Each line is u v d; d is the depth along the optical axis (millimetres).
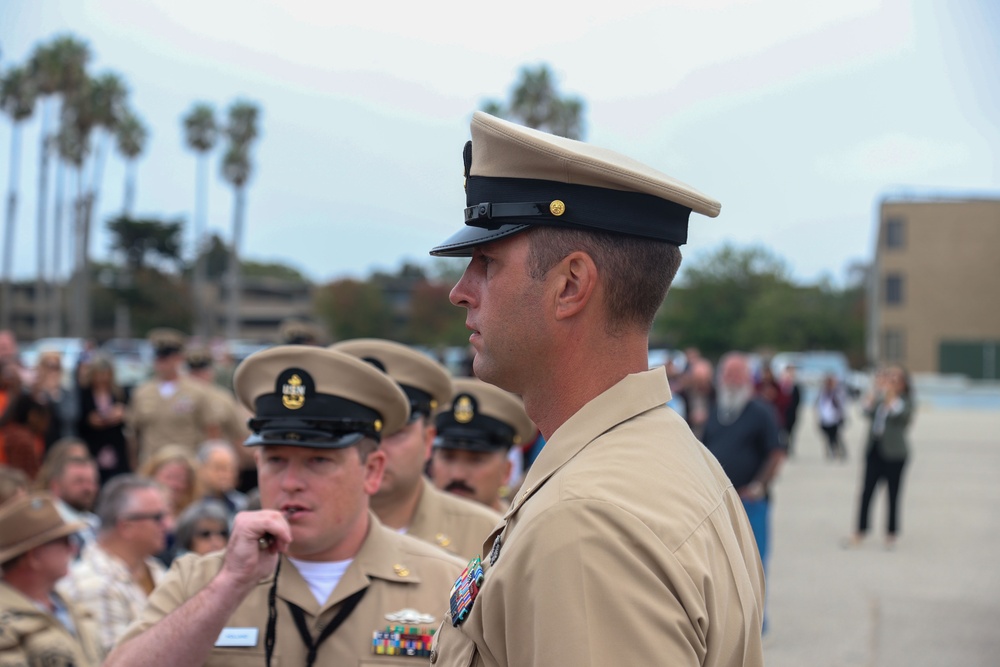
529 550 1323
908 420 10086
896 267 55125
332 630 2373
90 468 5973
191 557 2529
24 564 3691
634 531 1292
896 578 8648
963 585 8359
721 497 1545
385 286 83562
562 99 39594
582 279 1460
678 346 55750
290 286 87688
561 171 1442
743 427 6977
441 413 3984
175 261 64125
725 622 1377
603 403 1473
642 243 1481
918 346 54875
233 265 54344
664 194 1463
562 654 1248
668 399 1553
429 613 2438
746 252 56812
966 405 38875
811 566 9148
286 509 2402
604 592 1261
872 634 6918
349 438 2436
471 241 1510
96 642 3965
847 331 56500
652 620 1255
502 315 1503
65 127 46656
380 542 2541
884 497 13719
